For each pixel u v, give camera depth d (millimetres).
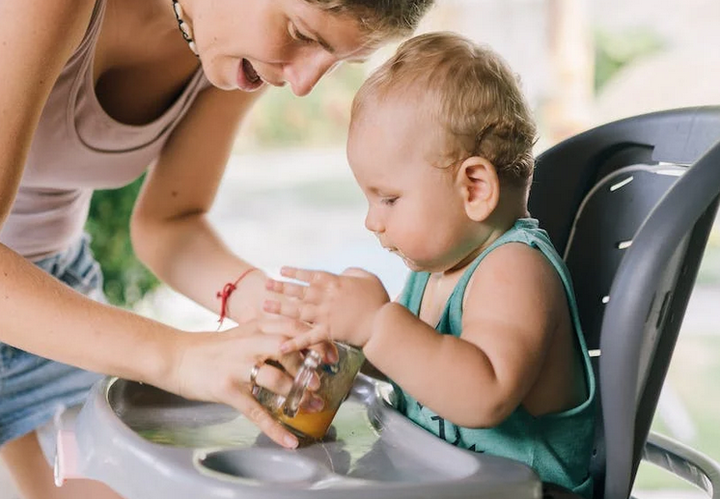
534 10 6641
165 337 1174
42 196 1542
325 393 1144
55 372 1598
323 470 1057
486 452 1208
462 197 1217
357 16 1145
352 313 1110
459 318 1203
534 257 1175
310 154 7898
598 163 1401
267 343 1112
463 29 6723
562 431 1195
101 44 1423
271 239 5988
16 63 1157
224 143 1643
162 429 1198
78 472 1131
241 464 1095
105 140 1478
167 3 1391
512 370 1089
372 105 1242
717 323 4379
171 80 1523
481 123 1208
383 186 1240
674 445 1378
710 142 1285
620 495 1149
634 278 1063
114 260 3143
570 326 1190
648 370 1164
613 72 7051
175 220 1658
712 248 5418
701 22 7156
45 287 1188
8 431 1587
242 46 1224
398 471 1089
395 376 1104
